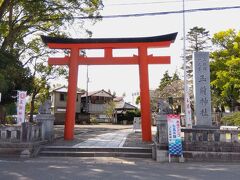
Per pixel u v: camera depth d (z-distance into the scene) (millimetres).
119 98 74312
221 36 42062
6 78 22516
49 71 36219
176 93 38969
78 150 15133
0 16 21266
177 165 12586
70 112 19109
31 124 15242
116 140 19062
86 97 62500
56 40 19312
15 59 23188
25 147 14469
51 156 14656
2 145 14555
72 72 19219
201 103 16906
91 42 19188
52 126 18188
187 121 21219
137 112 60969
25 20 23594
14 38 24703
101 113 64875
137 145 16281
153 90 53250
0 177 9438
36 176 9648
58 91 57469
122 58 19125
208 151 13711
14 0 21609
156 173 10516
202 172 10820
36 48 31734
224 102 43125
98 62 19234
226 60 41125
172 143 13469
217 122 34812
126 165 12453
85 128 36250
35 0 20734
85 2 21953
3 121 30625
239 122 23688
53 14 22828
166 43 18766
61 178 9383
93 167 11734
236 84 36344
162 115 14406
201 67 17188
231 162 13469
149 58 18922
